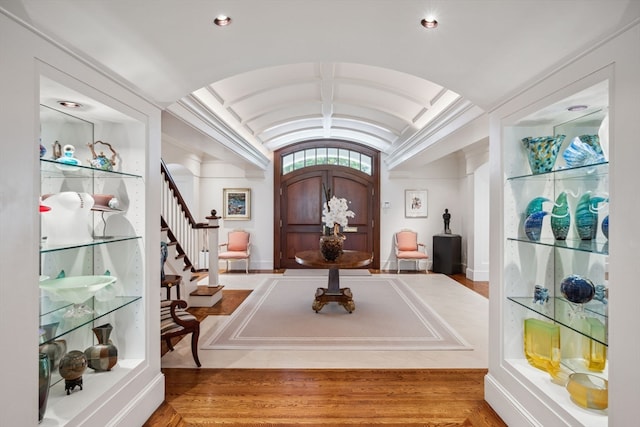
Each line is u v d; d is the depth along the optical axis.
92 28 1.59
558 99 1.83
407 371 3.01
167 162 6.62
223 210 8.10
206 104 4.17
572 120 2.19
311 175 8.22
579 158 1.95
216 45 1.96
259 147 7.22
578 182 2.17
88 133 2.33
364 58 2.20
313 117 5.75
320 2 1.61
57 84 1.61
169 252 4.43
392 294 5.67
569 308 2.21
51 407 1.79
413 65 2.23
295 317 4.49
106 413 1.94
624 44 1.41
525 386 2.10
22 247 1.39
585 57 1.64
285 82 4.00
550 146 2.17
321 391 2.67
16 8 1.32
